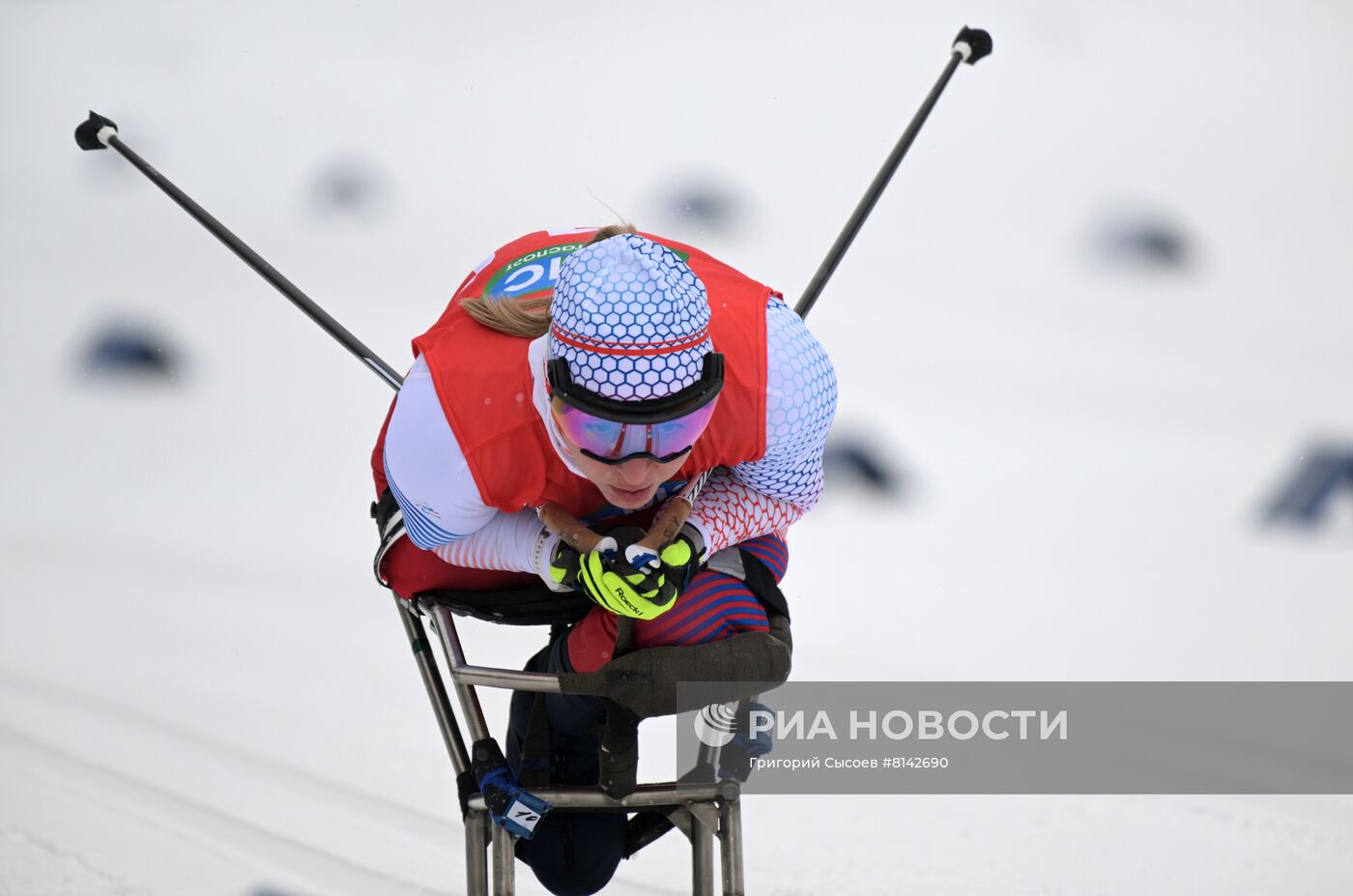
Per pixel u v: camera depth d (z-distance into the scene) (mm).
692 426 8602
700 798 10430
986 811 15453
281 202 34250
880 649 19297
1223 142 36719
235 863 14070
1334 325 30188
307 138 36594
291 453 25375
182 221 33500
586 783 11430
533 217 33438
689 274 8602
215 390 27391
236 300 30344
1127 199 34375
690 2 42500
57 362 28344
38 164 35969
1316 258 32750
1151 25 41875
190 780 15922
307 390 27312
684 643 9773
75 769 16109
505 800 10109
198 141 36656
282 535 22875
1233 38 41312
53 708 17672
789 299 30297
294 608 20594
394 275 31281
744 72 39031
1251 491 24094
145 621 20141
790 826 15141
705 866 10664
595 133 36594
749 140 36281
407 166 35438
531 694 11305
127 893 13406
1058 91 38531
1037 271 31891
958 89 38594
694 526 9625
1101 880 13906
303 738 17016
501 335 9648
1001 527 23016
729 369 9391
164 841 14508
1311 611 20516
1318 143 36844
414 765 16453
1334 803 15539
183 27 41469
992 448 25328
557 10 42156
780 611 10211
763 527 10078
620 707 9766
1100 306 30719
